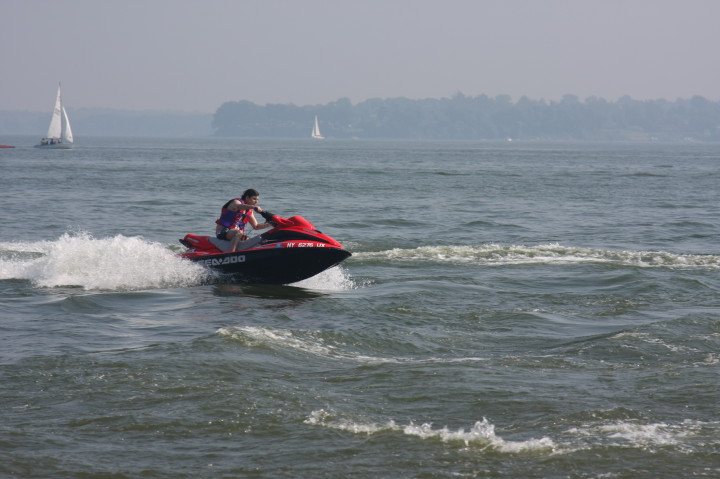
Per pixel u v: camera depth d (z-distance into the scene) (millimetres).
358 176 116188
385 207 65812
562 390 17531
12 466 13547
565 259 36969
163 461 13930
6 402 16484
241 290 30203
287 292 29859
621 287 30297
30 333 22547
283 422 15641
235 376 18234
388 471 13586
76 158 182375
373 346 21516
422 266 35375
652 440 14758
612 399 16938
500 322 24469
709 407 16391
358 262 36375
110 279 31234
